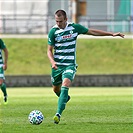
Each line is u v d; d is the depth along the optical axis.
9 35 104.25
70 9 100.12
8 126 30.86
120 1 115.25
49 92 67.12
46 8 117.56
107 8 115.38
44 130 29.14
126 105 45.12
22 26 112.75
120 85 82.00
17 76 81.19
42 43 97.12
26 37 101.19
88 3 115.19
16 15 109.06
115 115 36.81
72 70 31.98
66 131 28.78
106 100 51.38
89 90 71.44
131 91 68.81
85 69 90.00
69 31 32.34
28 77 81.38
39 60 92.25
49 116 36.34
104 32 32.84
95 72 89.31
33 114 31.58
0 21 109.62
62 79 31.75
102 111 39.66
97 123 32.28
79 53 94.12
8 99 53.69
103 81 81.75
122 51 95.12
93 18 116.00
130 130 29.27
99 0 115.12
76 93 64.12
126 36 103.56
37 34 105.62
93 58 93.00
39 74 86.81
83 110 40.44
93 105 45.16
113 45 96.62
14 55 93.31
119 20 104.56
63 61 32.41
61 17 31.94
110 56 93.69
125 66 91.31
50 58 31.98
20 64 90.81
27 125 31.27
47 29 105.62
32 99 53.53
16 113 38.44
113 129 29.62
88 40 98.12
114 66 91.25
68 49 32.41
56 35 32.31
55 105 45.56
